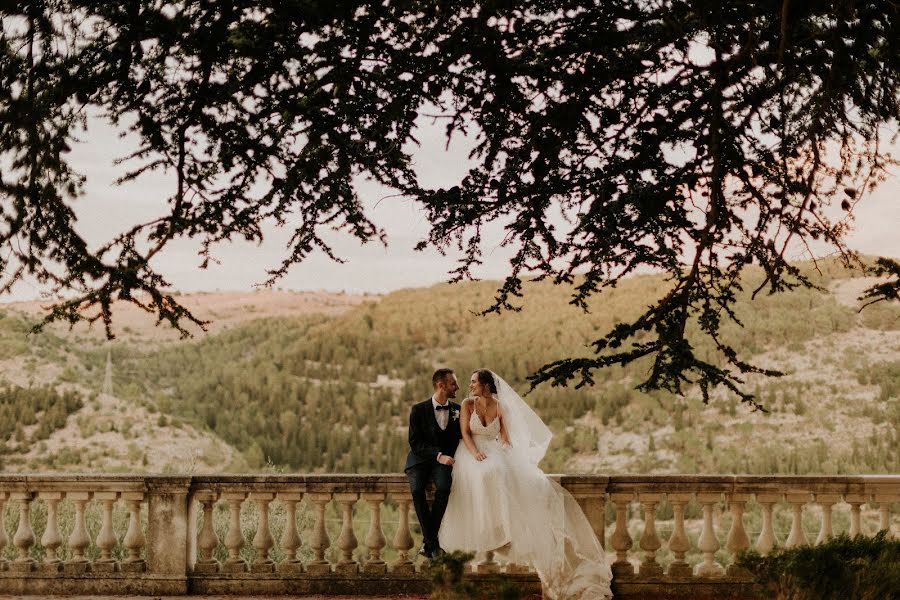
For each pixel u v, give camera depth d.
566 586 8.50
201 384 127.12
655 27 6.83
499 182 6.78
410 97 6.39
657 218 7.09
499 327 132.62
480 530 8.41
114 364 131.75
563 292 130.25
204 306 196.88
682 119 7.21
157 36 6.36
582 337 117.56
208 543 9.02
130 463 70.38
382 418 116.75
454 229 6.87
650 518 8.91
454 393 8.89
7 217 6.86
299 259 7.19
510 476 8.50
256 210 6.99
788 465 76.31
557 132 6.92
